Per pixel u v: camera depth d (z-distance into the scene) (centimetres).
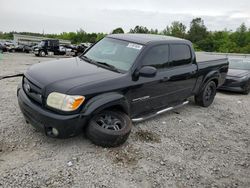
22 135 425
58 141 417
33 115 382
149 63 479
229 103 785
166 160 405
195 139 493
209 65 657
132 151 415
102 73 426
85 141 424
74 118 367
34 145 400
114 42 518
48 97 369
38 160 364
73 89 368
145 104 484
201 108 691
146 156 407
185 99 619
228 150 467
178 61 555
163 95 521
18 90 439
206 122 591
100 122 413
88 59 500
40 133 436
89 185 327
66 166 357
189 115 622
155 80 484
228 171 399
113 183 337
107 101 395
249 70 978
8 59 1934
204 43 9050
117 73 437
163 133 498
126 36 536
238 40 9131
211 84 690
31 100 395
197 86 636
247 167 416
